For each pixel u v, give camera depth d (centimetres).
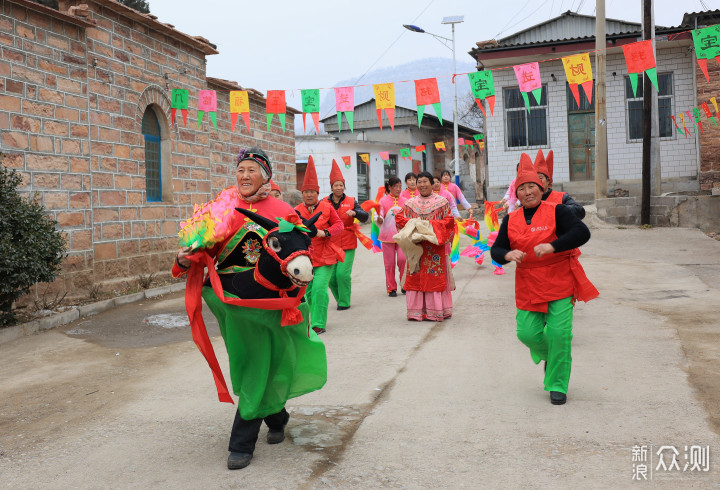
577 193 2264
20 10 922
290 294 401
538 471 372
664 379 532
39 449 450
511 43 2420
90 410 535
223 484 376
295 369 420
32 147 939
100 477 396
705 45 883
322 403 515
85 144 1039
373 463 395
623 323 757
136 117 1171
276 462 404
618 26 2350
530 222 502
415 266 818
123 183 1137
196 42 1334
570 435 425
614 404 480
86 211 1036
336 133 3666
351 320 866
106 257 1098
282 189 1906
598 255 1366
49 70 971
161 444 447
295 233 385
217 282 394
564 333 486
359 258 1573
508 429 441
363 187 3319
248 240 407
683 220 1648
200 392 570
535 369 588
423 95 1012
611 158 2241
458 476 371
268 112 1076
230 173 1598
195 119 1369
